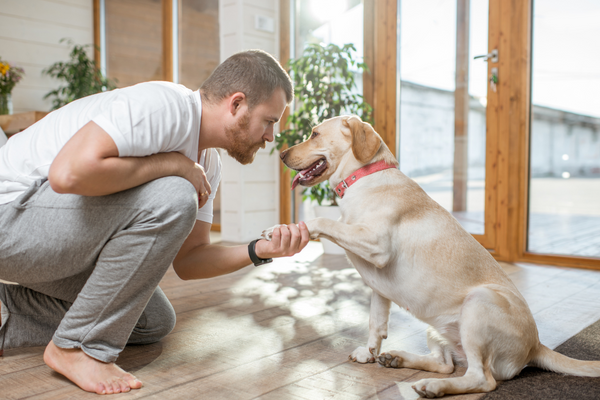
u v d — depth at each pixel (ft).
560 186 9.81
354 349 4.93
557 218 9.88
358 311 6.35
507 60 9.91
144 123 3.57
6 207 3.84
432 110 11.12
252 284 7.96
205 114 4.13
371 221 4.40
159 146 3.71
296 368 4.38
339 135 5.00
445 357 4.51
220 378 4.11
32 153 3.96
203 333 5.39
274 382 4.04
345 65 10.91
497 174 10.16
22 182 3.93
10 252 3.80
